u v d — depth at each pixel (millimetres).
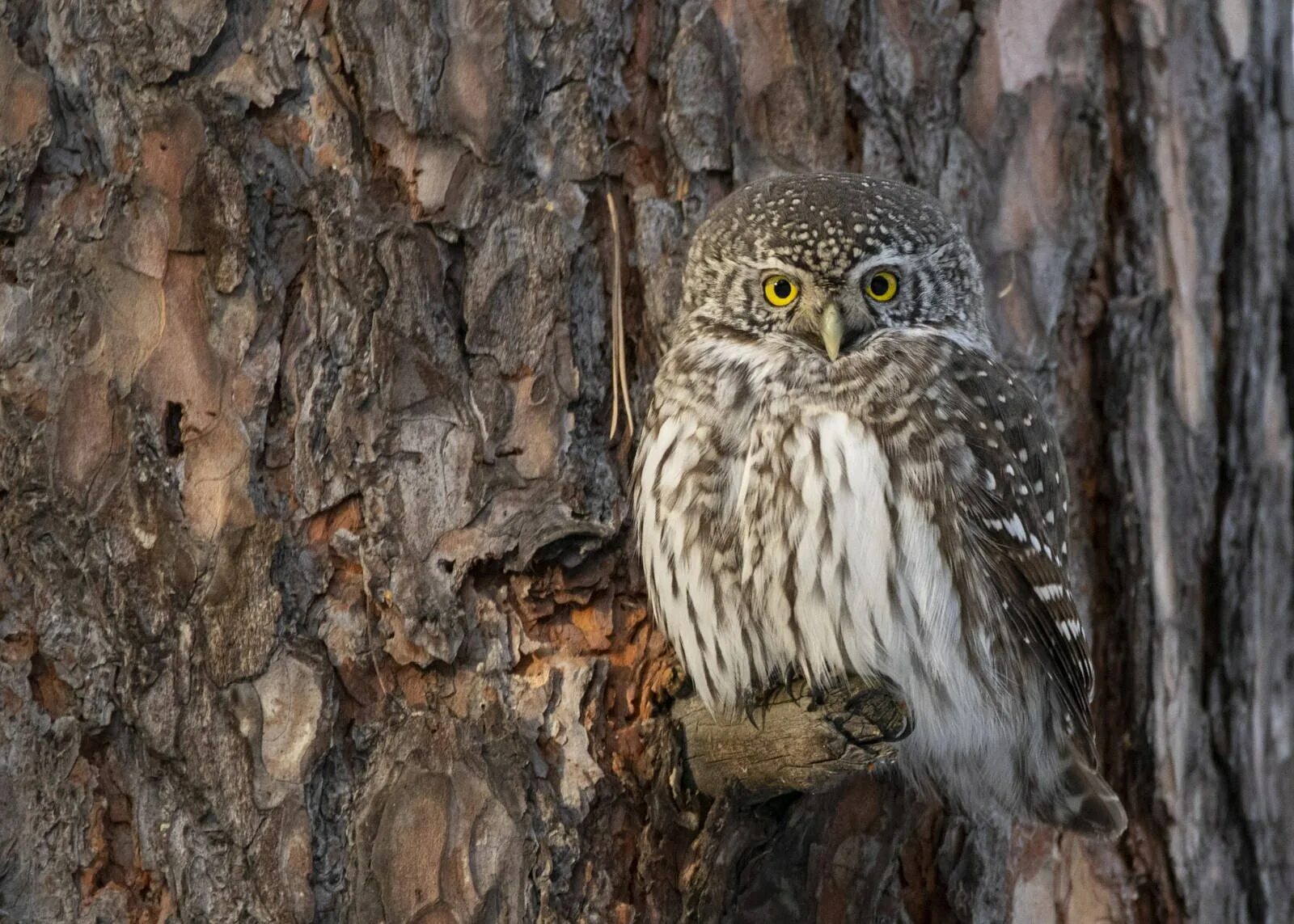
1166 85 7602
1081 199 7359
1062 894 7281
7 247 6152
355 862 5887
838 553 6121
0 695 5938
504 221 6336
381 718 6012
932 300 6711
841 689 6109
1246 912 7801
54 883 5867
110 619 5961
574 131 6484
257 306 6086
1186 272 7656
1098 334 7430
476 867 5930
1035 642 6699
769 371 6402
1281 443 8180
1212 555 7770
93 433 6055
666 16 6734
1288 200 8242
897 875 6820
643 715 6320
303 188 6160
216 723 5895
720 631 6309
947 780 6832
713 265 6574
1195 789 7617
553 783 6090
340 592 6062
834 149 6941
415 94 6250
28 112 6148
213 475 6027
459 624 6113
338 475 6078
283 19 6191
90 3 6164
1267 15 8102
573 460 6336
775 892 6406
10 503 6027
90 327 6102
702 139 6750
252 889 5820
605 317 6516
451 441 6195
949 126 7133
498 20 6355
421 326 6195
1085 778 6801
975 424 6492
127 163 6121
